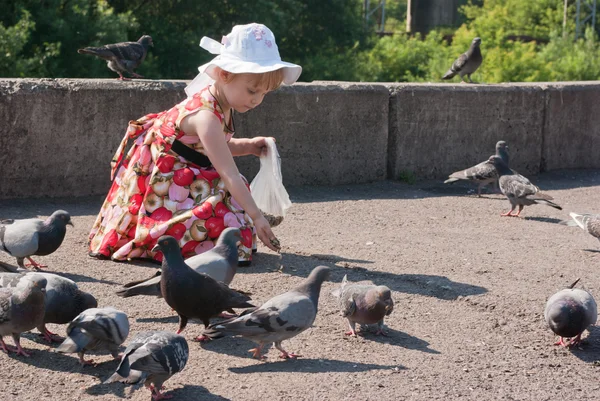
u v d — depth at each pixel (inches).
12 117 316.2
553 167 446.6
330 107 378.6
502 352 181.3
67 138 328.2
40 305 164.1
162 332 149.8
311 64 1075.9
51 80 328.5
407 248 268.7
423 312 205.9
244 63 207.0
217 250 199.2
